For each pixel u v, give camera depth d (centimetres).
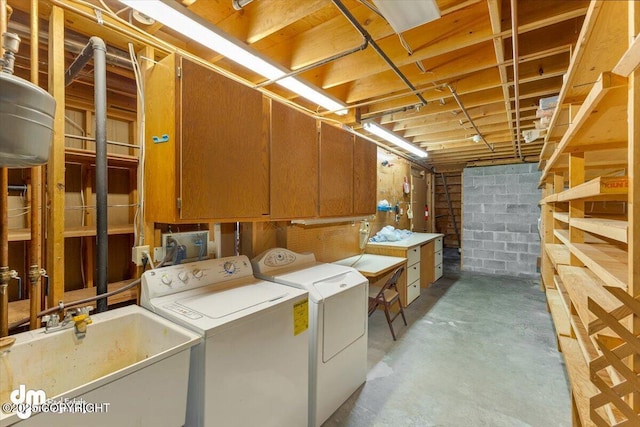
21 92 86
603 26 94
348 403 208
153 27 177
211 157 161
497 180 600
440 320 356
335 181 265
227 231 228
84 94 221
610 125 123
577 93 146
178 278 167
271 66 204
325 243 321
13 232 153
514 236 584
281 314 161
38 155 93
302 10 165
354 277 232
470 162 632
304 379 177
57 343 123
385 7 140
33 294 135
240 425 139
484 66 215
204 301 157
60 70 143
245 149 180
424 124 367
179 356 117
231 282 191
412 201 630
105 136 153
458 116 344
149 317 143
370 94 272
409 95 284
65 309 143
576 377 155
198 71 155
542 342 298
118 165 215
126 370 101
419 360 264
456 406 204
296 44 215
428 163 680
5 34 109
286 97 289
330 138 258
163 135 153
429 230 754
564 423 188
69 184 207
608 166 220
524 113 322
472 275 587
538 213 561
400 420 191
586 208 317
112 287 186
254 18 182
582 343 148
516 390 221
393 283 322
